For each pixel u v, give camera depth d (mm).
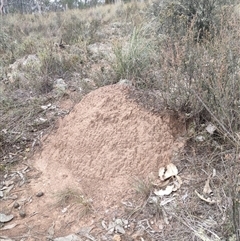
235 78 2117
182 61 2334
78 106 2740
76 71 3994
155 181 2049
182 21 3504
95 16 9148
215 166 2020
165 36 3410
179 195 1908
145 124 2338
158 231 1728
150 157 2170
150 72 2830
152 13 5211
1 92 3441
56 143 2549
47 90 3551
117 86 2701
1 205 2088
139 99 2543
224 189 1740
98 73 3307
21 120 2973
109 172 2154
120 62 3135
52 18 9469
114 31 6129
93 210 1944
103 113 2451
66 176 2279
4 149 2637
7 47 5715
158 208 1829
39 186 2238
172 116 2391
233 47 2262
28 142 2711
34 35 6793
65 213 1963
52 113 3039
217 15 3623
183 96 2311
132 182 2053
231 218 1513
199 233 1598
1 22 8148
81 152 2344
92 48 4906
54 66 4035
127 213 1874
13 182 2303
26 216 1979
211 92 2172
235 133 1876
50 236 1801
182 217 1756
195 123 2295
